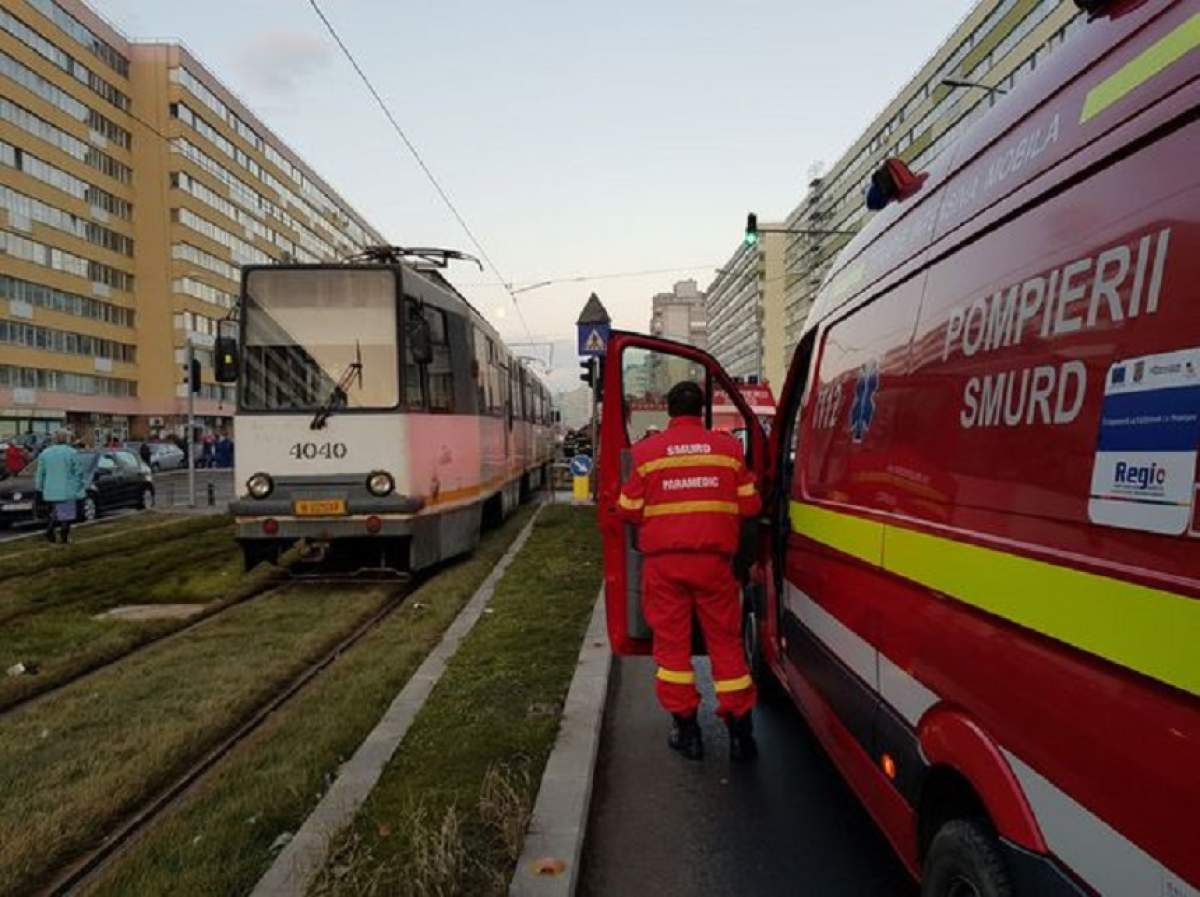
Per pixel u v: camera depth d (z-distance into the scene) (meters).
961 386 2.69
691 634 5.07
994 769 2.33
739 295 135.12
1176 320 1.80
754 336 122.50
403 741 4.90
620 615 5.33
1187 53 1.94
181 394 84.88
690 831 4.15
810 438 4.53
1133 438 1.88
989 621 2.41
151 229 83.62
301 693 6.14
